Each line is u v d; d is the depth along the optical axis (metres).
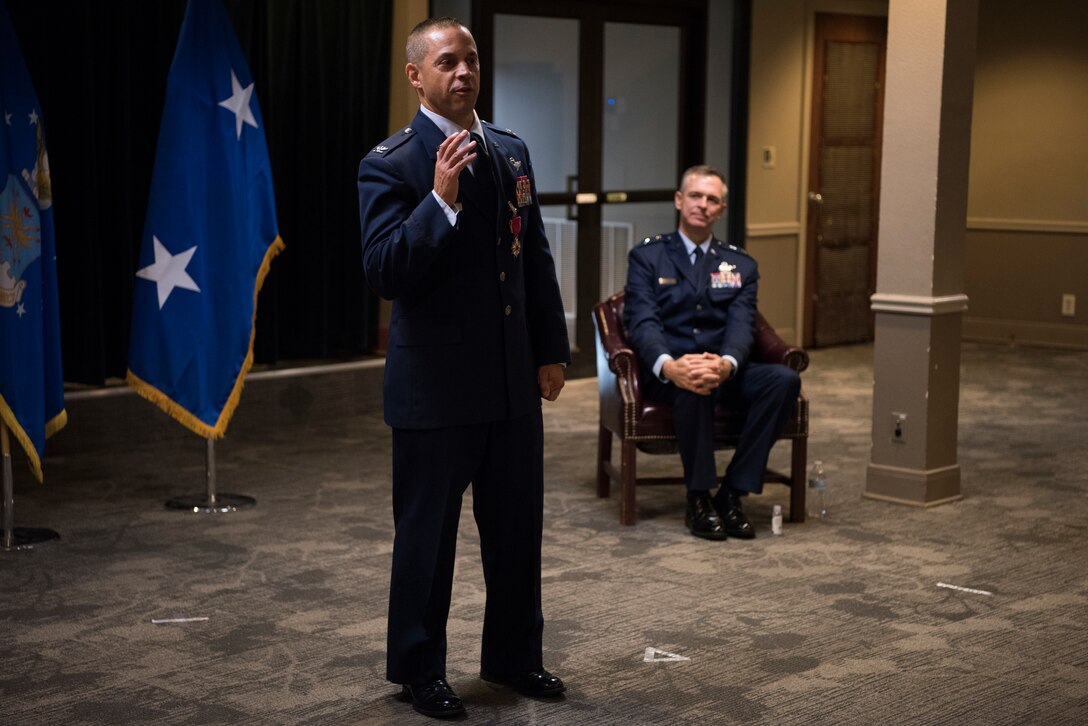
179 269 4.56
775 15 8.34
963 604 3.62
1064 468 5.39
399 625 2.84
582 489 5.02
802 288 8.77
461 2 6.92
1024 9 8.86
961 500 4.84
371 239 2.72
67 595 3.68
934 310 4.62
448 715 2.82
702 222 4.57
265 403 6.19
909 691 2.98
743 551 4.15
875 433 4.84
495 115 7.02
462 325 2.78
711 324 4.55
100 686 3.00
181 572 3.91
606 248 7.65
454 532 2.89
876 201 9.16
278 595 3.69
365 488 5.02
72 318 5.60
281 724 2.79
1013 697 2.94
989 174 9.12
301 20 6.26
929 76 4.58
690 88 7.91
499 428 2.88
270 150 6.25
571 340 7.61
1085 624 3.45
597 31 7.40
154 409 5.77
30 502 4.76
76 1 5.39
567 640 3.32
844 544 4.24
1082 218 8.77
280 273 6.45
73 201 5.51
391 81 6.73
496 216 2.79
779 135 8.50
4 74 4.07
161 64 5.78
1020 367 8.12
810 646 3.28
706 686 3.01
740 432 4.46
